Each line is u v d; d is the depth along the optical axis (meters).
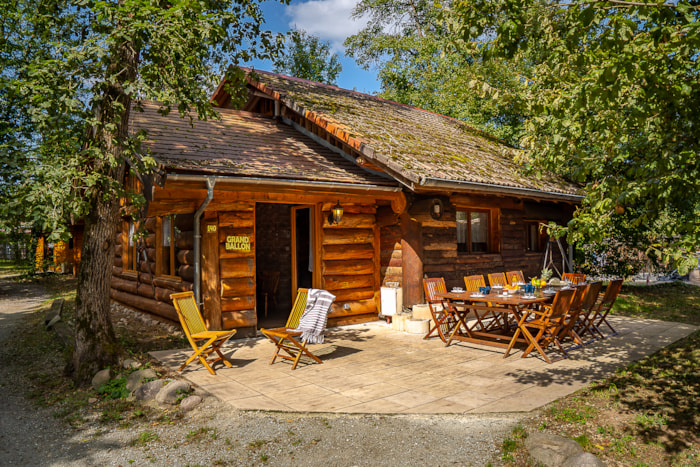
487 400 5.13
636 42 3.44
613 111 4.55
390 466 3.77
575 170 4.79
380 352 7.39
